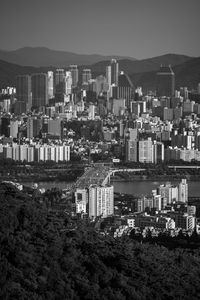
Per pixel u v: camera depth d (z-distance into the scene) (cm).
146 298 19375
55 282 18762
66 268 19412
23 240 19862
